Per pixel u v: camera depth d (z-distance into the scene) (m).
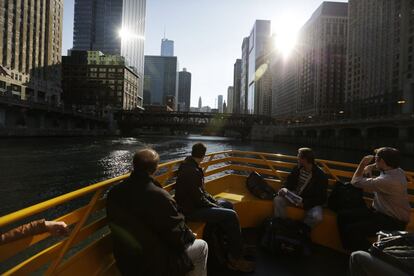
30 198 17.09
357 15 138.12
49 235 2.30
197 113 136.00
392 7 111.31
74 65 160.00
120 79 160.38
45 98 102.50
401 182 3.79
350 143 78.44
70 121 99.50
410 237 2.60
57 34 112.06
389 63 112.94
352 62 142.62
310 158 4.79
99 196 2.79
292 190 5.16
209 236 3.98
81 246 9.33
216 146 81.81
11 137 61.78
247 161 6.59
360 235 3.95
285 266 4.14
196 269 2.93
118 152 46.56
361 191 4.66
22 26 89.00
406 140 58.84
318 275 3.94
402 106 97.62
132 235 2.37
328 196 5.36
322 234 4.75
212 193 5.99
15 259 9.08
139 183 2.49
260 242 4.64
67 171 27.28
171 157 44.62
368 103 127.06
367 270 2.63
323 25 172.00
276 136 134.00
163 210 2.42
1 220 1.71
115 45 192.12
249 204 5.43
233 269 3.89
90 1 191.62
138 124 133.00
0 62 79.75
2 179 22.12
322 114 170.00
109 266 2.91
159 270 2.35
